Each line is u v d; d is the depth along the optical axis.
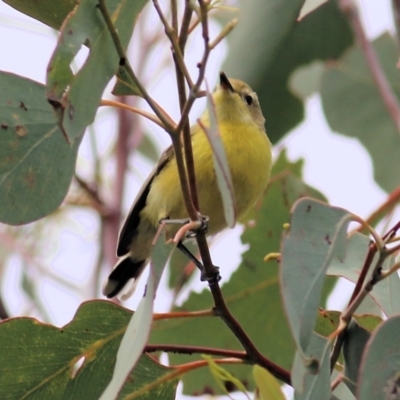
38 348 6.85
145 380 7.00
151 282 5.71
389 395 5.62
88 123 5.48
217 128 5.39
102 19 5.48
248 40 9.58
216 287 6.64
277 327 9.63
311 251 5.36
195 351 6.89
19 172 6.41
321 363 6.02
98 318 6.82
